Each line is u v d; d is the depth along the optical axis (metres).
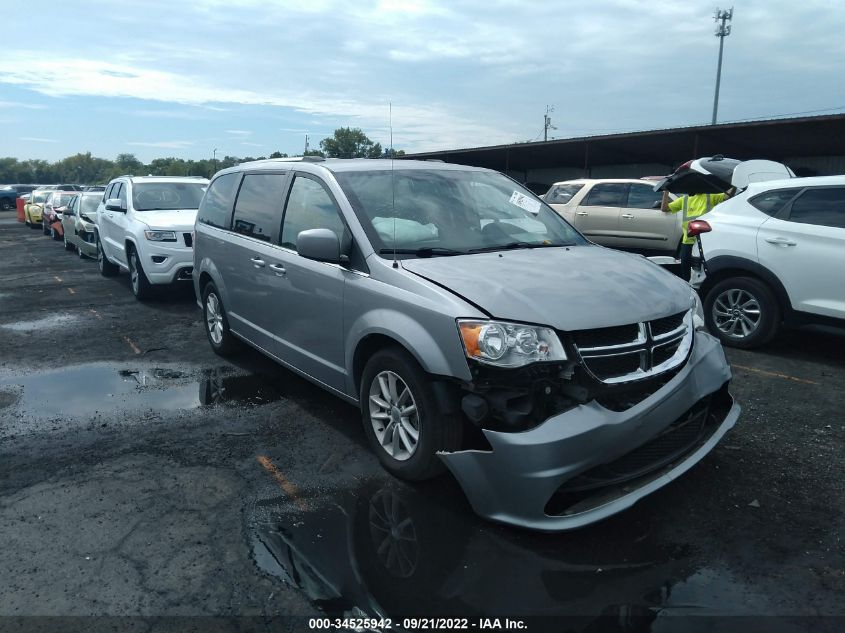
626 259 4.21
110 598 2.82
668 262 9.30
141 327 8.03
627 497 3.15
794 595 2.81
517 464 3.04
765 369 6.01
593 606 2.74
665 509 3.52
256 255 5.22
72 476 3.97
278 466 4.07
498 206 4.74
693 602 2.77
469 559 3.07
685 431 3.56
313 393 5.43
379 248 3.96
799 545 3.18
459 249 4.12
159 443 4.45
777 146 21.28
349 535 3.29
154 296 9.81
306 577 2.95
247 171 5.86
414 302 3.52
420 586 2.88
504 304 3.28
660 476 3.32
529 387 3.14
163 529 3.36
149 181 10.93
